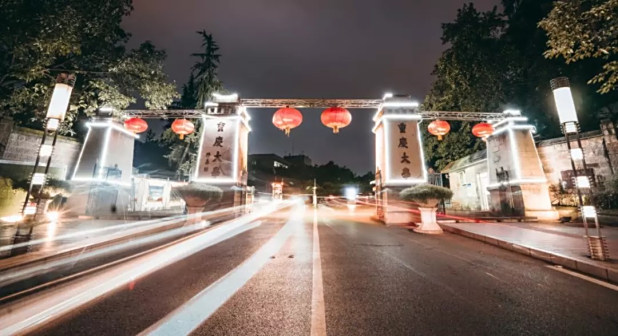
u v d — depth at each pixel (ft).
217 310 9.83
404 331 8.29
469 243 22.31
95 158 39.63
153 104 37.55
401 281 12.84
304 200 126.21
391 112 39.40
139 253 18.88
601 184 35.63
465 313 9.50
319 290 11.71
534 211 35.99
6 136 36.14
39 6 25.59
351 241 23.08
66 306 10.30
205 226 31.09
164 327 8.64
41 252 17.40
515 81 48.75
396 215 35.45
